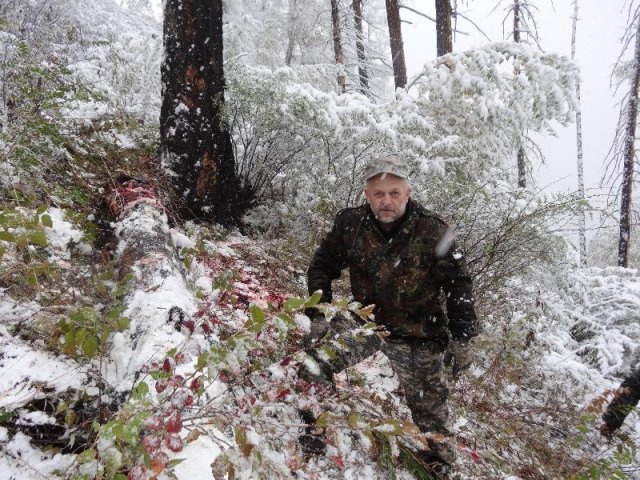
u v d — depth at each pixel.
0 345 1.85
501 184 4.90
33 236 2.05
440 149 4.61
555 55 4.72
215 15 4.29
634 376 3.34
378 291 2.38
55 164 3.54
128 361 1.86
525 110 4.69
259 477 1.28
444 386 2.47
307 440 2.14
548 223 4.20
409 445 2.55
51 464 1.48
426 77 5.09
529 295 4.67
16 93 3.43
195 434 1.34
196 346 1.90
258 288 3.37
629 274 7.39
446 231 2.32
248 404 1.60
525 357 4.06
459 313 2.41
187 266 3.09
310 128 4.59
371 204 2.32
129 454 1.31
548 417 3.72
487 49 4.78
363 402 2.46
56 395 1.69
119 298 2.35
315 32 14.79
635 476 3.29
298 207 4.75
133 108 5.26
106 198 3.58
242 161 5.09
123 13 11.46
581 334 5.86
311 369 1.74
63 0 7.46
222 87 4.47
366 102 4.99
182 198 4.29
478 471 2.62
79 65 4.94
